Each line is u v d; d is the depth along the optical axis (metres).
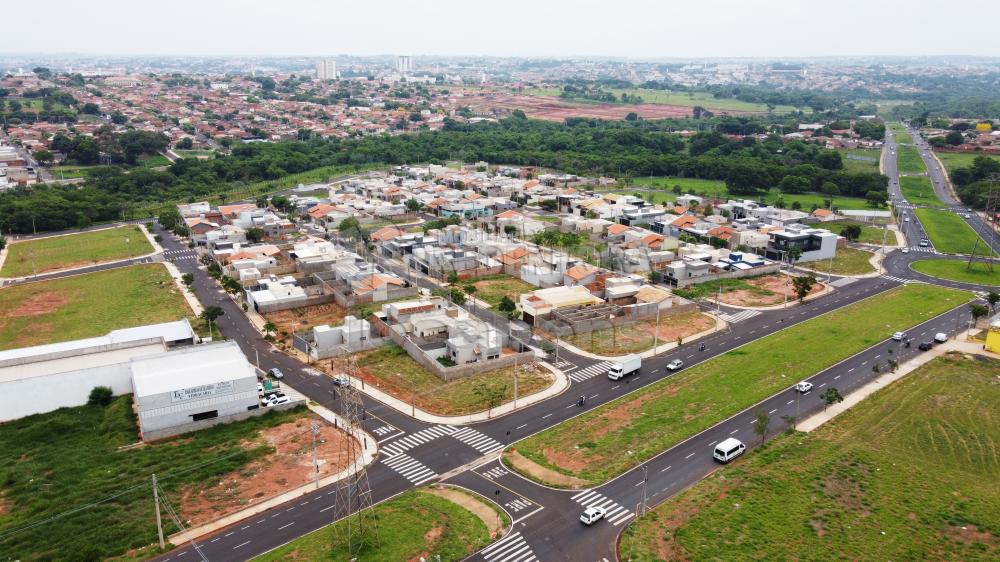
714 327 191.00
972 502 109.00
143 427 128.50
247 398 137.50
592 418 137.88
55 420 132.75
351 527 101.50
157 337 164.25
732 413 139.75
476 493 111.88
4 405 134.38
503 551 97.06
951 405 142.75
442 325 176.50
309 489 113.19
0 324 190.75
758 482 113.69
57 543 97.44
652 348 176.00
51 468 117.38
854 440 128.75
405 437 131.00
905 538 99.75
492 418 138.75
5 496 109.06
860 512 105.88
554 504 108.75
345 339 173.50
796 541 98.69
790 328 188.62
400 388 152.25
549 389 152.25
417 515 104.44
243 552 97.00
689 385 153.25
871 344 176.25
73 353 153.12
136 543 98.25
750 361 165.88
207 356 148.75
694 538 99.06
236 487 113.25
